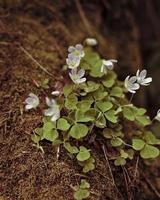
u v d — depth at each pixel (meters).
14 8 0.69
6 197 0.53
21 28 0.67
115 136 0.57
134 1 0.90
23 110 0.58
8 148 0.56
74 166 0.55
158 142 0.58
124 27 0.86
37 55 0.65
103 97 0.59
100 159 0.57
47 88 0.61
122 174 0.58
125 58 0.81
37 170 0.54
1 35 0.65
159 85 0.93
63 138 0.56
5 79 0.60
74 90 0.59
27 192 0.53
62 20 0.74
